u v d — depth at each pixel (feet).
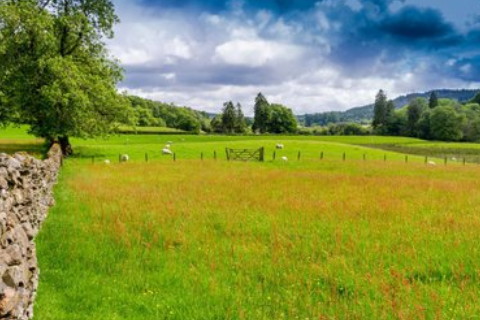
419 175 115.44
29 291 24.12
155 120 652.48
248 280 33.35
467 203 66.85
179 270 35.53
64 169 114.83
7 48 151.23
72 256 37.19
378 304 28.48
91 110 167.84
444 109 568.82
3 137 264.11
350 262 37.09
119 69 182.39
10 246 20.95
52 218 51.93
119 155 165.37
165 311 27.96
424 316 26.37
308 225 50.83
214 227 50.85
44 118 157.99
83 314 26.68
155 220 52.44
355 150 227.81
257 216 55.72
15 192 28.25
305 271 35.29
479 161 238.68
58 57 155.12
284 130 634.02
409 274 34.04
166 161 155.63
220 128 638.53
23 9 150.61
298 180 96.53
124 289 31.24
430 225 50.29
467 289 30.76
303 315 27.71
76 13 165.07
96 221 50.85
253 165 142.41
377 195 74.59
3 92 157.07
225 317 27.12
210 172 114.73
